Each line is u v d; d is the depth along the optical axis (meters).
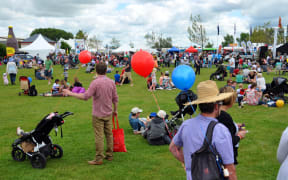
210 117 2.23
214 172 1.94
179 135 2.38
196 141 2.14
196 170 1.99
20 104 11.28
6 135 6.95
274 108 9.62
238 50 50.31
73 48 52.78
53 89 13.66
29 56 35.69
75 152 5.63
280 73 22.16
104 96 4.66
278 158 2.17
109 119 4.87
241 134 3.03
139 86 16.30
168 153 5.46
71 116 8.99
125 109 9.88
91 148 5.86
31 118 8.84
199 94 2.34
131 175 4.48
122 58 34.91
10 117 8.99
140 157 5.27
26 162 5.17
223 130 2.10
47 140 5.16
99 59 33.38
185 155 2.24
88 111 9.77
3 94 13.88
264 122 7.71
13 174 4.59
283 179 2.04
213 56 33.84
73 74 23.97
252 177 4.32
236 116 8.57
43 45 38.53
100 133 4.82
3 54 45.31
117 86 16.41
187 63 26.56
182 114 5.78
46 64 17.73
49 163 5.07
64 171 4.68
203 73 23.77
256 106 10.04
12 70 17.30
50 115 4.92
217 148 2.04
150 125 6.13
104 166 4.86
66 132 7.11
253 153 5.34
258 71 21.47
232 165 2.05
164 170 4.66
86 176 4.47
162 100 11.58
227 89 3.38
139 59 5.40
